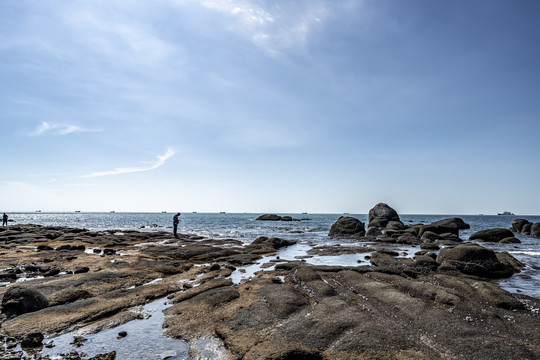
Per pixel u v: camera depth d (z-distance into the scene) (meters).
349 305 10.37
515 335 8.85
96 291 12.93
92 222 107.69
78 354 7.53
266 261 22.41
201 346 8.10
